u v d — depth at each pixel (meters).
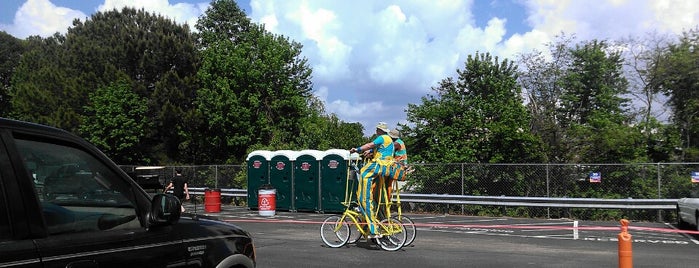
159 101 35.25
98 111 32.91
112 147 33.47
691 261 9.89
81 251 3.15
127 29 41.22
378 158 10.75
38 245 2.94
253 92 37.12
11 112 40.56
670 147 22.19
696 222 13.95
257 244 11.70
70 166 3.33
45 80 41.41
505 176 20.06
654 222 17.86
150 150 35.44
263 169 21.50
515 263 9.52
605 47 26.50
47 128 3.25
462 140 22.41
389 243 10.92
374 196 10.92
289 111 38.97
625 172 18.75
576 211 19.03
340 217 11.34
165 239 3.74
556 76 26.31
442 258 10.01
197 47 44.06
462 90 24.48
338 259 9.87
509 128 21.55
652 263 9.68
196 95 36.59
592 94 26.38
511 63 24.84
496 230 14.79
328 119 37.12
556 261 9.74
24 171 2.99
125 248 3.42
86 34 49.12
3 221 2.82
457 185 20.72
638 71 24.61
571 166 19.34
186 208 23.12
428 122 23.20
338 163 19.78
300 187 20.58
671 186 18.23
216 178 25.67
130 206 3.65
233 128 35.56
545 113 24.94
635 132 21.95
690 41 23.17
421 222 17.11
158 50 37.31
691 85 22.66
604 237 13.36
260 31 40.03
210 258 4.10
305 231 14.16
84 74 36.88
